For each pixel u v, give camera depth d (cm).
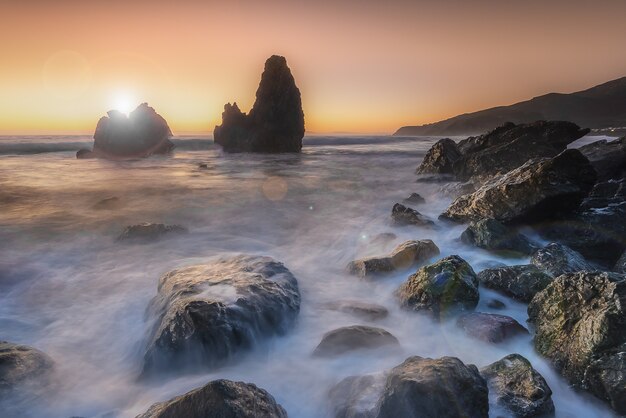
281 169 3291
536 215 1029
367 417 406
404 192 2100
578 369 483
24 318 735
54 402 502
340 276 926
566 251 784
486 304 709
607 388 442
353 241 1227
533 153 1766
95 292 848
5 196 1998
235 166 3594
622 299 482
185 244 1198
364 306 728
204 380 536
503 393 445
